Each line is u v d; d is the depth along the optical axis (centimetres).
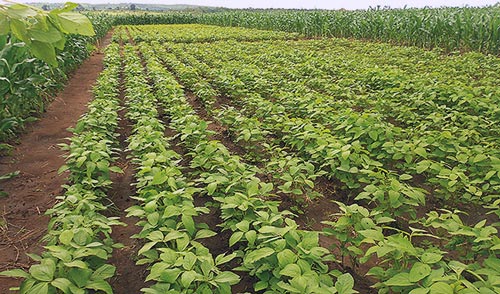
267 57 1248
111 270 254
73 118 795
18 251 368
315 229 402
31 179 514
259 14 3219
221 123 652
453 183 374
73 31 155
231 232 385
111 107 645
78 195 340
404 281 222
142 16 4788
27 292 212
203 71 1098
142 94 752
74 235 268
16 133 667
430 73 916
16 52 634
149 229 300
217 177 363
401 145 448
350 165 429
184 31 2819
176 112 631
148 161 391
